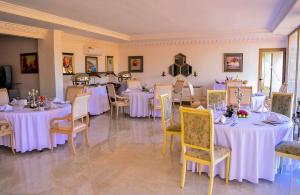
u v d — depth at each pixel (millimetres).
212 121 2824
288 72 8281
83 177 3455
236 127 3143
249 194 2971
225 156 3082
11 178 3443
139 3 4664
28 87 7715
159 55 10031
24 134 4344
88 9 5113
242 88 5234
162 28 7762
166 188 3131
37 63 7445
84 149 4598
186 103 9773
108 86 7750
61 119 4320
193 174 3510
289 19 5566
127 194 2996
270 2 4770
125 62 10539
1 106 4672
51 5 4785
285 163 3691
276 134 3146
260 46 8938
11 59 7867
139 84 8766
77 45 8227
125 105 7535
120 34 8820
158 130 5934
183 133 3084
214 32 8570
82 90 5980
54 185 3236
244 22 6941
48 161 4039
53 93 6949
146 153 4367
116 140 5141
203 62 9562
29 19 5324
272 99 4547
